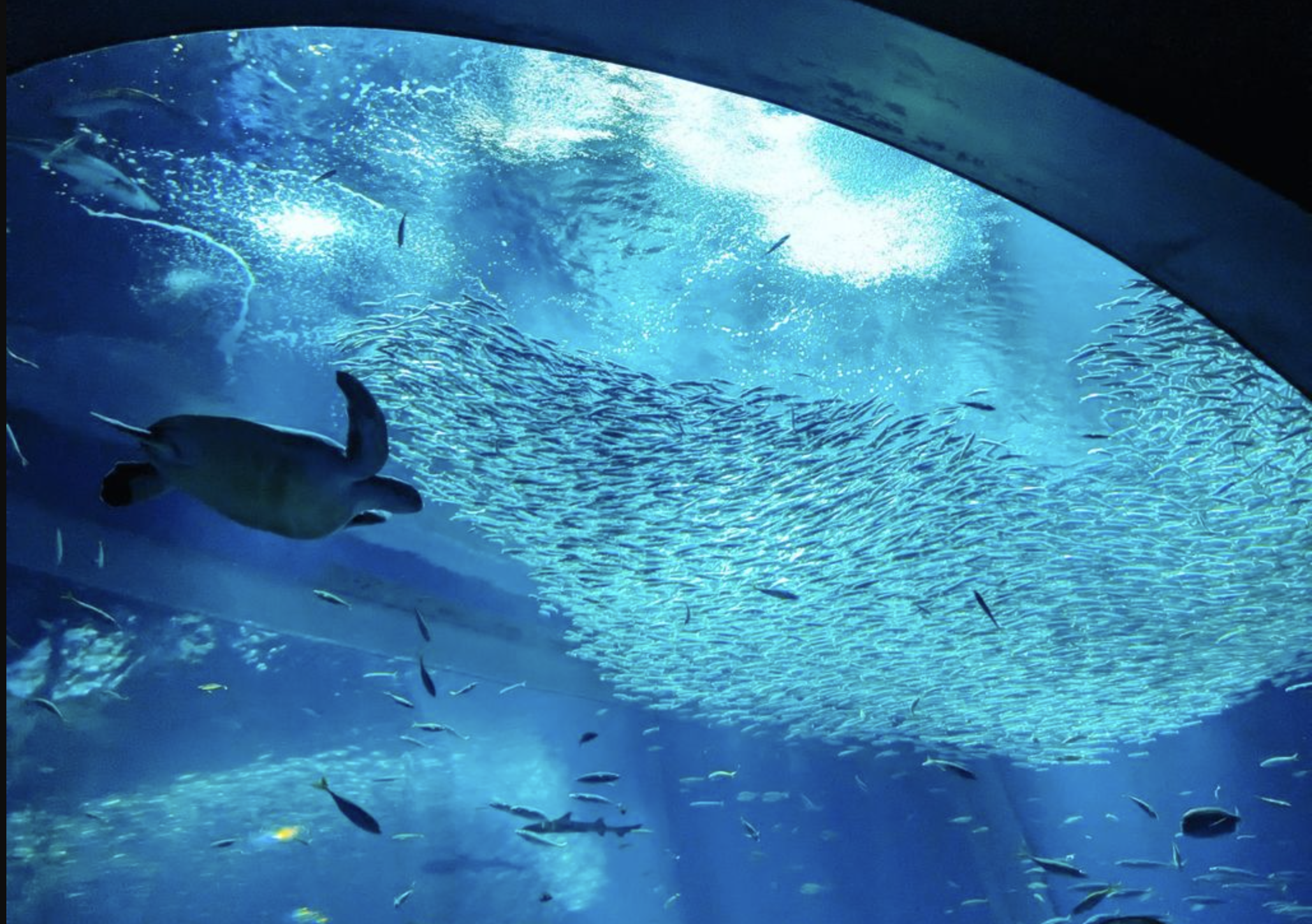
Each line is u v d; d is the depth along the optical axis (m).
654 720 22.25
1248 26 1.83
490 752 21.22
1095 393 7.82
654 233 6.78
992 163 2.18
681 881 24.05
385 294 7.01
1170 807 20.02
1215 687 13.35
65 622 11.84
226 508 2.23
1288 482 8.35
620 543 9.11
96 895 17.38
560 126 6.02
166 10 2.17
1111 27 1.84
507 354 7.30
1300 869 18.78
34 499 8.38
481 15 2.15
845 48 1.99
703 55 2.14
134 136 5.70
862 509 8.70
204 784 17.28
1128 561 9.76
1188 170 1.90
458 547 10.67
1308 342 2.21
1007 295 7.18
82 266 6.48
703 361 7.70
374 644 12.20
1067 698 13.30
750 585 9.87
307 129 5.89
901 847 22.66
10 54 2.27
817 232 6.86
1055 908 17.73
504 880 22.39
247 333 7.23
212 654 14.47
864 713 13.54
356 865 20.64
